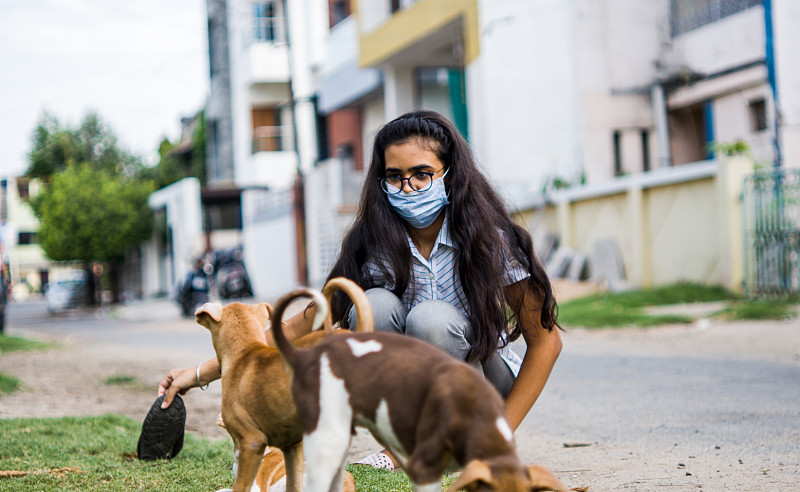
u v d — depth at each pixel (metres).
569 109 18.73
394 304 3.46
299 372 2.61
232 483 3.99
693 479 4.05
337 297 3.52
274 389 2.93
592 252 16.03
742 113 16.88
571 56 18.69
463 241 3.41
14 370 9.80
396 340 2.55
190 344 13.05
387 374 2.46
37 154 45.41
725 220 13.09
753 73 16.42
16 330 20.48
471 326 3.42
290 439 3.01
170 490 3.89
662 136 18.58
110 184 37.28
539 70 18.69
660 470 4.27
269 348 3.08
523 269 3.46
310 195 24.59
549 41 18.67
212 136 39.09
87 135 46.03
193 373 3.69
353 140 26.58
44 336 17.28
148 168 45.75
